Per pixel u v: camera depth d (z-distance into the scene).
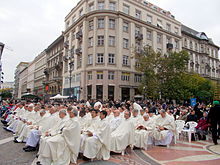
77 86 31.42
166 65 27.33
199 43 51.09
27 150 6.82
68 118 6.66
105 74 28.30
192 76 34.62
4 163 5.44
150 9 35.50
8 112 14.34
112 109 10.42
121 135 6.83
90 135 6.29
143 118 8.78
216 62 57.84
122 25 30.45
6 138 8.91
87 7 31.72
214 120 8.88
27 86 80.31
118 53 29.36
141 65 27.12
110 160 6.08
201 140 9.99
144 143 7.57
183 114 12.23
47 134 6.21
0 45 28.92
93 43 29.38
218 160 6.19
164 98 28.97
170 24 39.47
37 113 8.93
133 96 30.44
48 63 53.25
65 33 39.34
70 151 5.73
